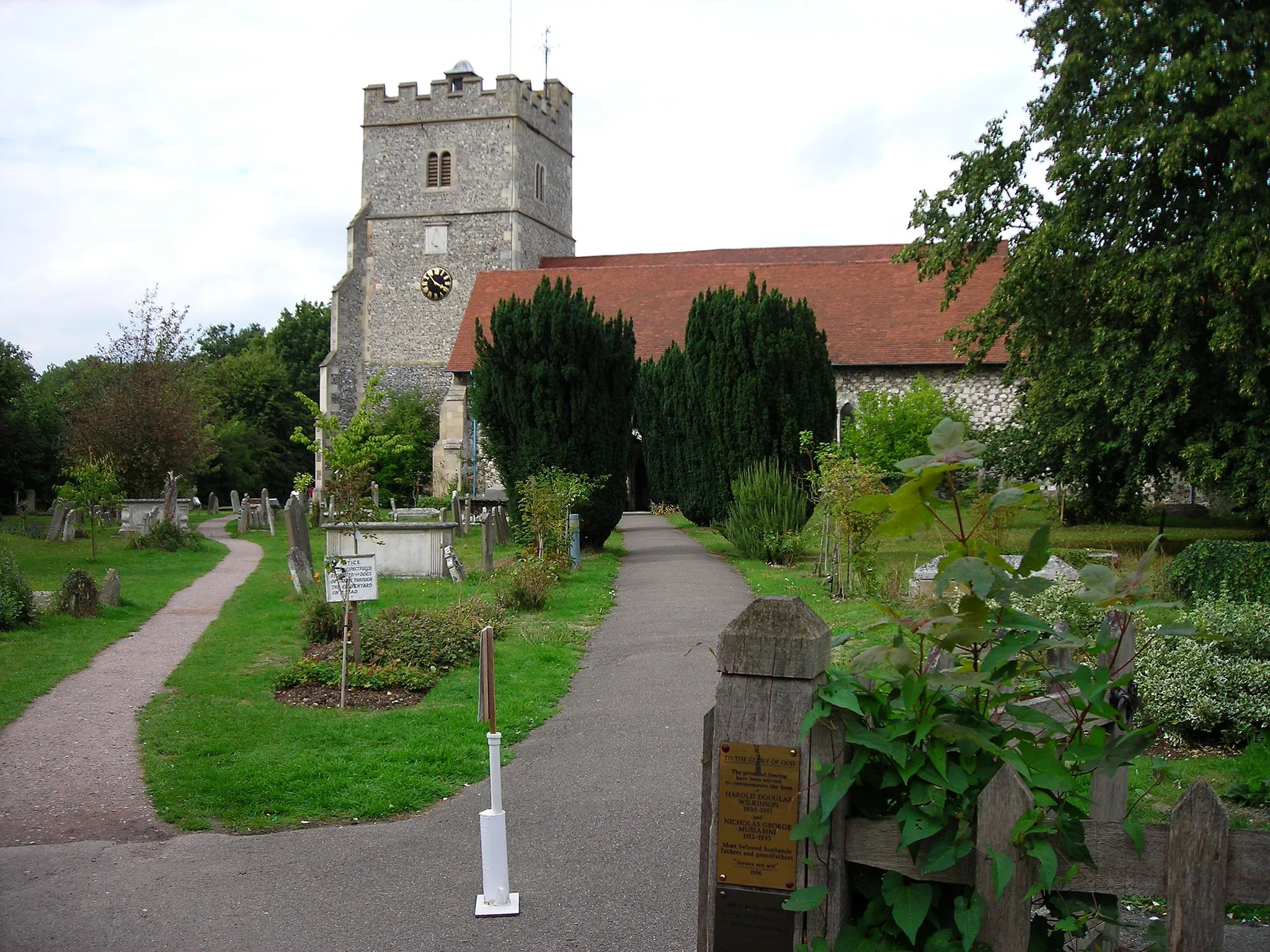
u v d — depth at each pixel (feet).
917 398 80.69
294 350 210.18
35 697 28.94
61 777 22.38
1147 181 56.13
